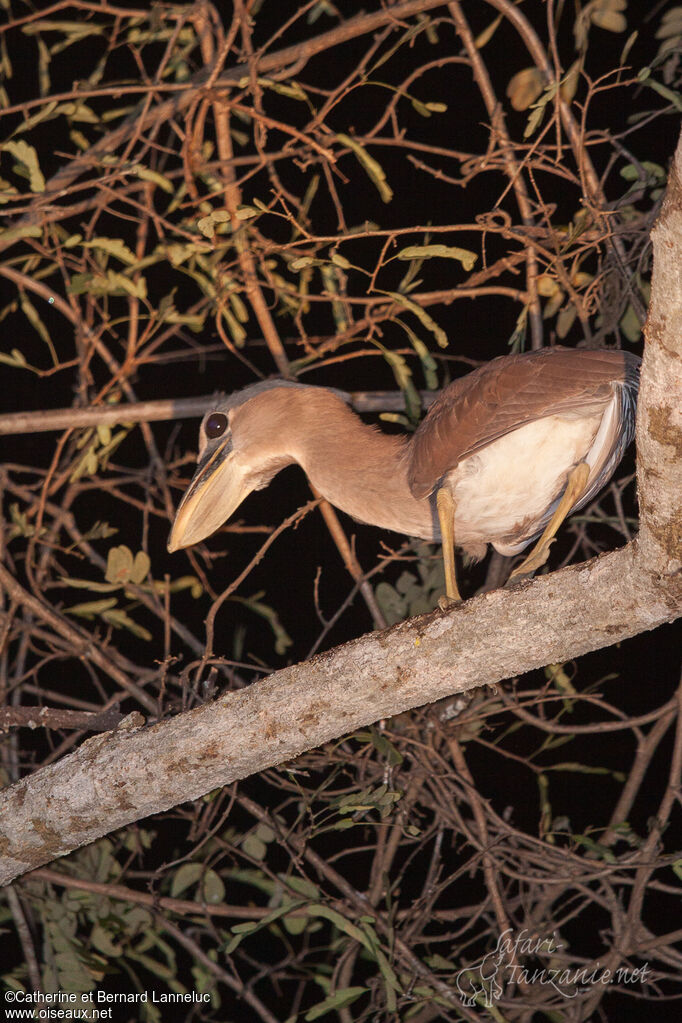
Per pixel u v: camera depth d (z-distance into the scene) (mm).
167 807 5879
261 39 11078
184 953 9383
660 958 7145
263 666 7348
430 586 8781
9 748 8438
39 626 9648
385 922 7332
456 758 7828
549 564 9875
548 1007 7023
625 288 7973
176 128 7480
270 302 9805
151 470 9594
